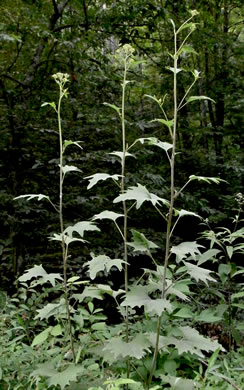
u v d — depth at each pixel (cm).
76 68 576
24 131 507
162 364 225
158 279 206
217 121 984
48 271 525
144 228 605
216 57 875
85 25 596
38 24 533
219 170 793
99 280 530
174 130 196
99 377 223
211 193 746
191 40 715
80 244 589
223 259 596
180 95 860
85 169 530
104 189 544
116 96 611
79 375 210
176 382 193
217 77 903
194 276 183
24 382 224
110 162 526
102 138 541
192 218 722
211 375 232
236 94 872
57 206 537
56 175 537
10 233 511
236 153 945
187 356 231
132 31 629
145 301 168
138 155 550
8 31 500
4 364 226
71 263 526
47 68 579
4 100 516
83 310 266
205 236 289
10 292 482
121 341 184
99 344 247
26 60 562
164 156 743
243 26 1026
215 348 184
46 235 530
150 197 180
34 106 536
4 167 527
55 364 221
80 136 534
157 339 189
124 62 219
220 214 632
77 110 555
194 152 781
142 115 701
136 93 840
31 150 534
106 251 532
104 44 631
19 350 245
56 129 520
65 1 577
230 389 203
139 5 577
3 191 489
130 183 521
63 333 293
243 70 911
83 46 593
